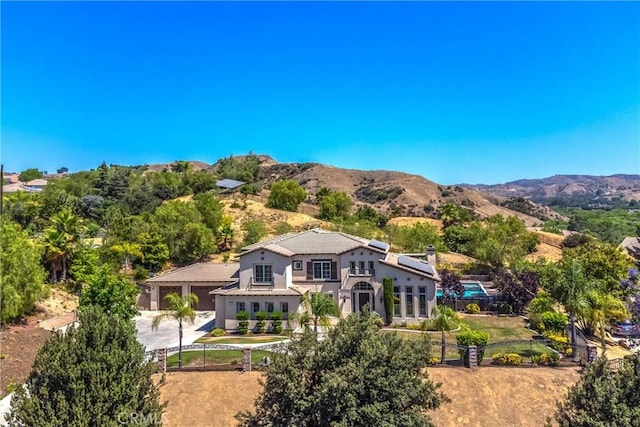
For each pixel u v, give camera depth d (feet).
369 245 141.69
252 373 88.53
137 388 49.01
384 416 47.73
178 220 233.55
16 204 237.86
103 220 282.36
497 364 92.32
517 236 271.49
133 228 221.87
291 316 115.65
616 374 51.49
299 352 52.42
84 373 46.52
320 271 140.77
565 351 100.01
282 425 49.42
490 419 76.54
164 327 134.62
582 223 480.23
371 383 48.62
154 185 371.56
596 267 143.23
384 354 49.06
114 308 106.52
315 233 155.53
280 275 130.41
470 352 90.74
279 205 326.44
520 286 151.53
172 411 77.82
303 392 49.24
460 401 80.23
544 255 275.39
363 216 332.19
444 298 157.79
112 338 50.55
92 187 345.31
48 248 155.33
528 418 76.54
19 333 108.37
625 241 261.65
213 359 97.81
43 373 46.52
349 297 138.00
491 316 148.97
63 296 149.07
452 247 263.90
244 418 61.52
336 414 47.34
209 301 159.63
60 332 51.01
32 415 44.06
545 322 122.01
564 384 84.28
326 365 50.88
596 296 103.91
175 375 88.12
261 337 120.98
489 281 191.93
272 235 259.60
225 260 225.15
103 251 195.00
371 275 137.28
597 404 49.11
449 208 323.98
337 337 52.60
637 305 98.94
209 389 83.20
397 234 253.03
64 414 44.34
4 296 110.11
